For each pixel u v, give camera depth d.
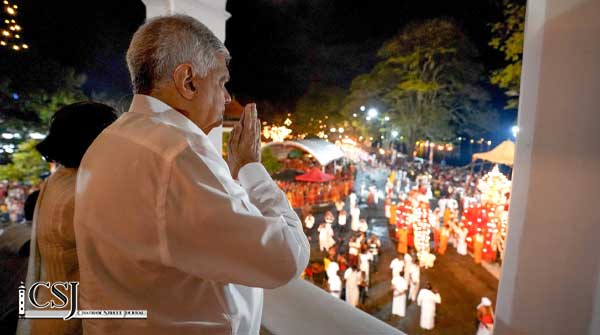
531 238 1.09
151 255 0.69
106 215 0.70
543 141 1.06
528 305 1.11
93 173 0.73
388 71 21.45
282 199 0.88
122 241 0.70
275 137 20.41
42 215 1.08
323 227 10.59
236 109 9.03
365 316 1.63
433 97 21.03
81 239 0.74
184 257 0.68
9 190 8.62
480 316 6.18
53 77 9.34
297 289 1.89
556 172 1.04
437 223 10.73
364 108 23.42
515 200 1.14
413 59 19.95
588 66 0.97
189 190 0.67
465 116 22.20
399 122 22.39
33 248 1.15
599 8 0.94
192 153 0.70
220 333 0.79
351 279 7.59
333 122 24.92
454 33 18.92
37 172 9.26
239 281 0.71
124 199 0.69
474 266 9.05
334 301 1.77
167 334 0.73
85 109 1.17
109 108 1.23
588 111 0.97
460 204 13.67
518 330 1.13
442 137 22.11
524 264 1.11
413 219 9.67
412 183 18.23
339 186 16.14
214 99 0.85
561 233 1.04
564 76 1.01
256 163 0.93
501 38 10.75
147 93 0.81
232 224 0.67
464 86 20.28
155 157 0.69
